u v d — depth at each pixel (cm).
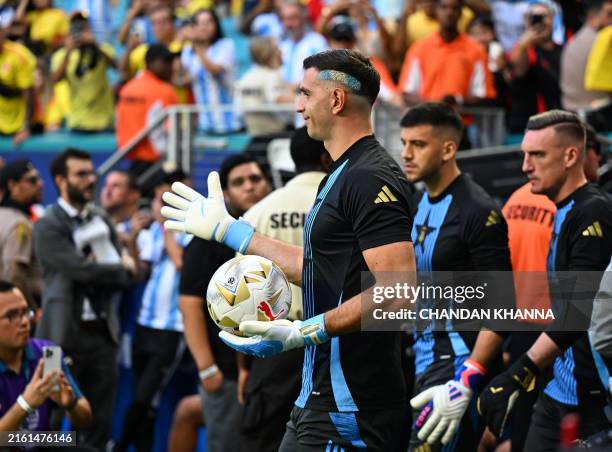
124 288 2647
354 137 1420
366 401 1412
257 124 3300
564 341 1628
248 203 2241
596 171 1905
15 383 2056
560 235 1705
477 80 3247
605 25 3238
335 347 1410
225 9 5069
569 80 3269
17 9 4556
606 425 1684
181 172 2748
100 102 4038
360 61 1420
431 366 1792
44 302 2533
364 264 1387
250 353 1365
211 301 1417
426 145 1792
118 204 2986
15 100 4097
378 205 1352
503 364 1991
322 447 1423
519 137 3309
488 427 1669
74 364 2536
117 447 2730
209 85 3816
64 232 2539
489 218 1755
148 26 4434
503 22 3928
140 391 2722
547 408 1766
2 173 2816
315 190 1959
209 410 2273
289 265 1488
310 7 4250
